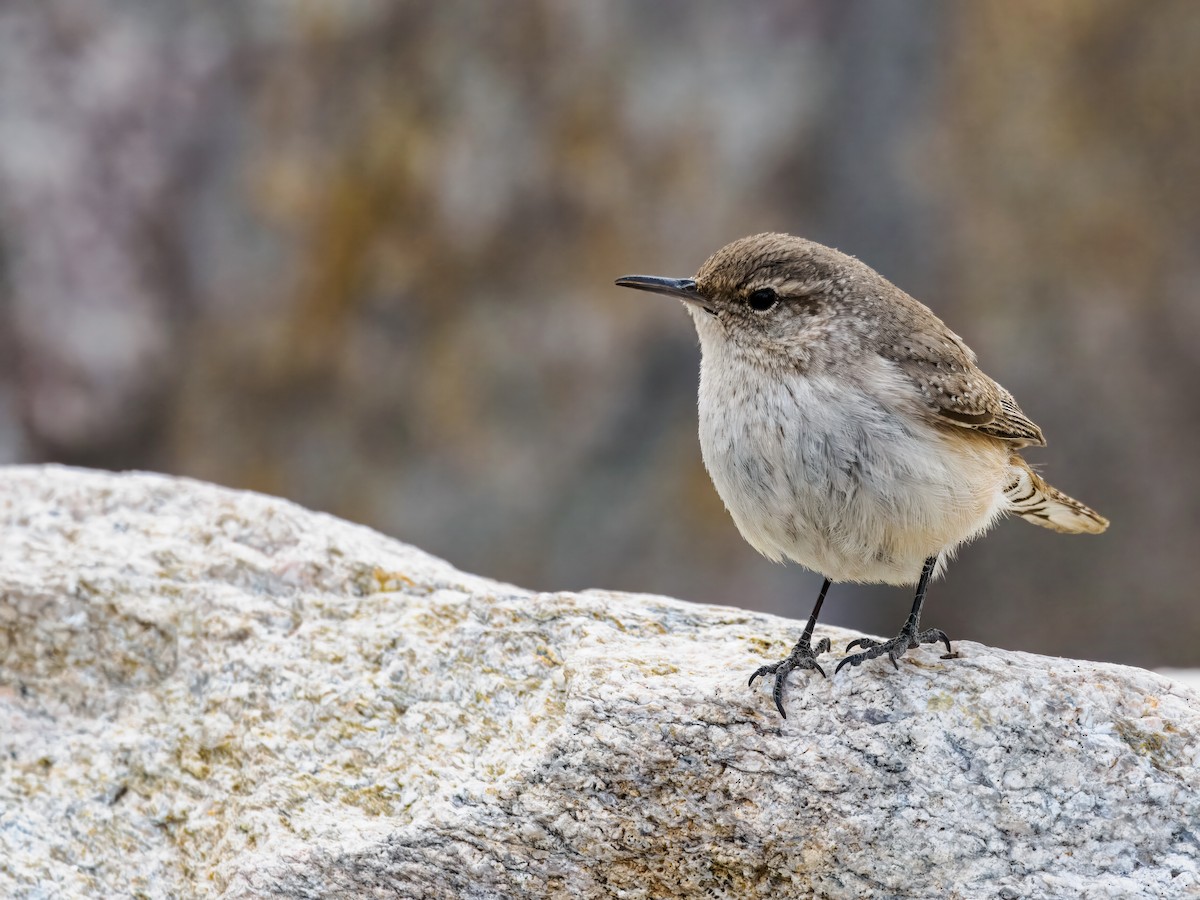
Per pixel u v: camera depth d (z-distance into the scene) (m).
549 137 14.61
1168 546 14.61
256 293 14.34
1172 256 14.99
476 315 14.40
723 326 7.02
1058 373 14.87
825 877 6.19
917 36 15.20
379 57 14.66
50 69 14.30
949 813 6.16
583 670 6.79
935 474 6.64
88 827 6.98
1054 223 15.06
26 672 7.66
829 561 6.86
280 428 14.27
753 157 14.75
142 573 7.84
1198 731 6.29
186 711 7.34
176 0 14.60
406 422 14.28
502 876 6.40
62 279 14.07
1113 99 15.30
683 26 14.90
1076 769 6.21
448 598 7.68
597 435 14.31
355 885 6.44
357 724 7.05
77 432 14.09
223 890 6.62
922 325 7.21
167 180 14.39
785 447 6.69
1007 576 14.73
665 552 14.23
